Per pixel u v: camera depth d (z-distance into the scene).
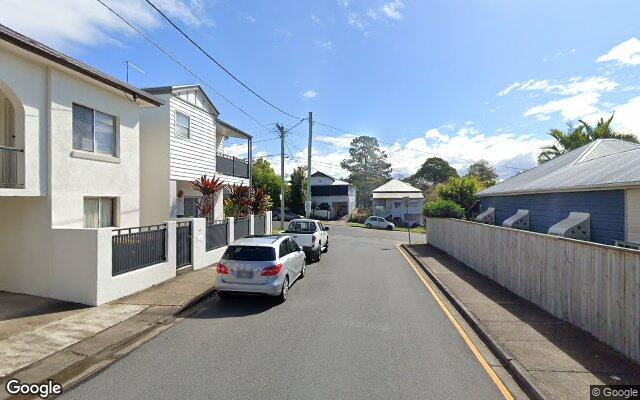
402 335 7.46
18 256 9.81
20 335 7.02
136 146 13.57
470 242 15.82
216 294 10.92
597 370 5.64
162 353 6.44
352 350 6.61
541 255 9.19
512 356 6.14
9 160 9.76
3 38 8.23
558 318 8.35
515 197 18.33
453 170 91.00
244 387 5.20
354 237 35.53
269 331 7.64
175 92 17.17
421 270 15.83
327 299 10.39
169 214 16.70
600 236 11.58
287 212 58.88
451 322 8.38
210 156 20.47
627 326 6.08
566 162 18.12
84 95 11.09
